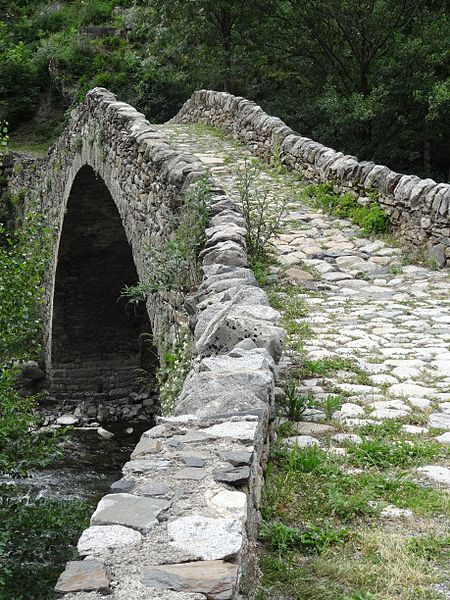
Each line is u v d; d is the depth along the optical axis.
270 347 4.96
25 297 10.22
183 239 7.88
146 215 10.36
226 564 2.53
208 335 5.07
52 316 19.81
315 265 9.34
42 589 8.13
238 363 4.49
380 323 7.39
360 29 20.91
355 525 3.78
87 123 14.86
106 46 32.72
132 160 11.20
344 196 11.45
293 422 5.04
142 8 27.56
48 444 9.66
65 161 17.80
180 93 28.05
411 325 7.32
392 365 6.18
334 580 3.31
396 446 4.63
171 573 2.45
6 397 9.38
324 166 12.29
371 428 4.91
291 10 22.45
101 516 2.82
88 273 19.00
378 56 21.80
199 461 3.30
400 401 5.42
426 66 20.66
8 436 9.25
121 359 20.70
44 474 14.05
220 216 7.86
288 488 4.04
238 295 5.70
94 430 17.95
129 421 18.88
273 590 3.24
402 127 21.03
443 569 3.39
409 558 3.44
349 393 5.58
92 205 17.12
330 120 20.84
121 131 11.98
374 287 8.73
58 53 33.47
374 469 4.37
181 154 9.58
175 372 7.59
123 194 11.88
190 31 23.44
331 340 6.85
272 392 4.39
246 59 23.20
